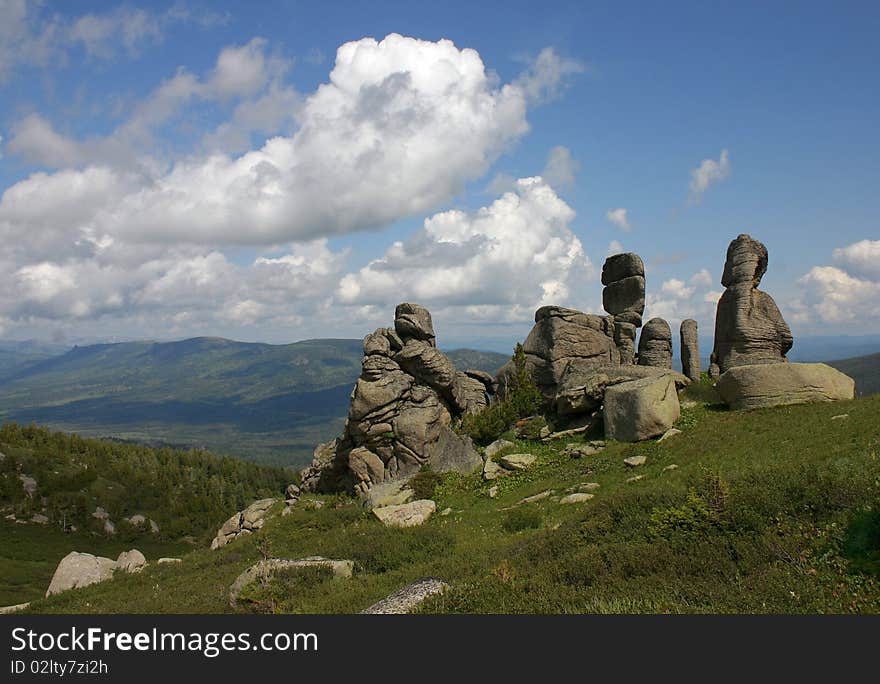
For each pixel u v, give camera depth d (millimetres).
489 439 44531
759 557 14164
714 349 47156
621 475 29906
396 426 43469
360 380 47312
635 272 52094
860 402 31016
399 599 16078
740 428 31547
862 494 15609
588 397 40562
